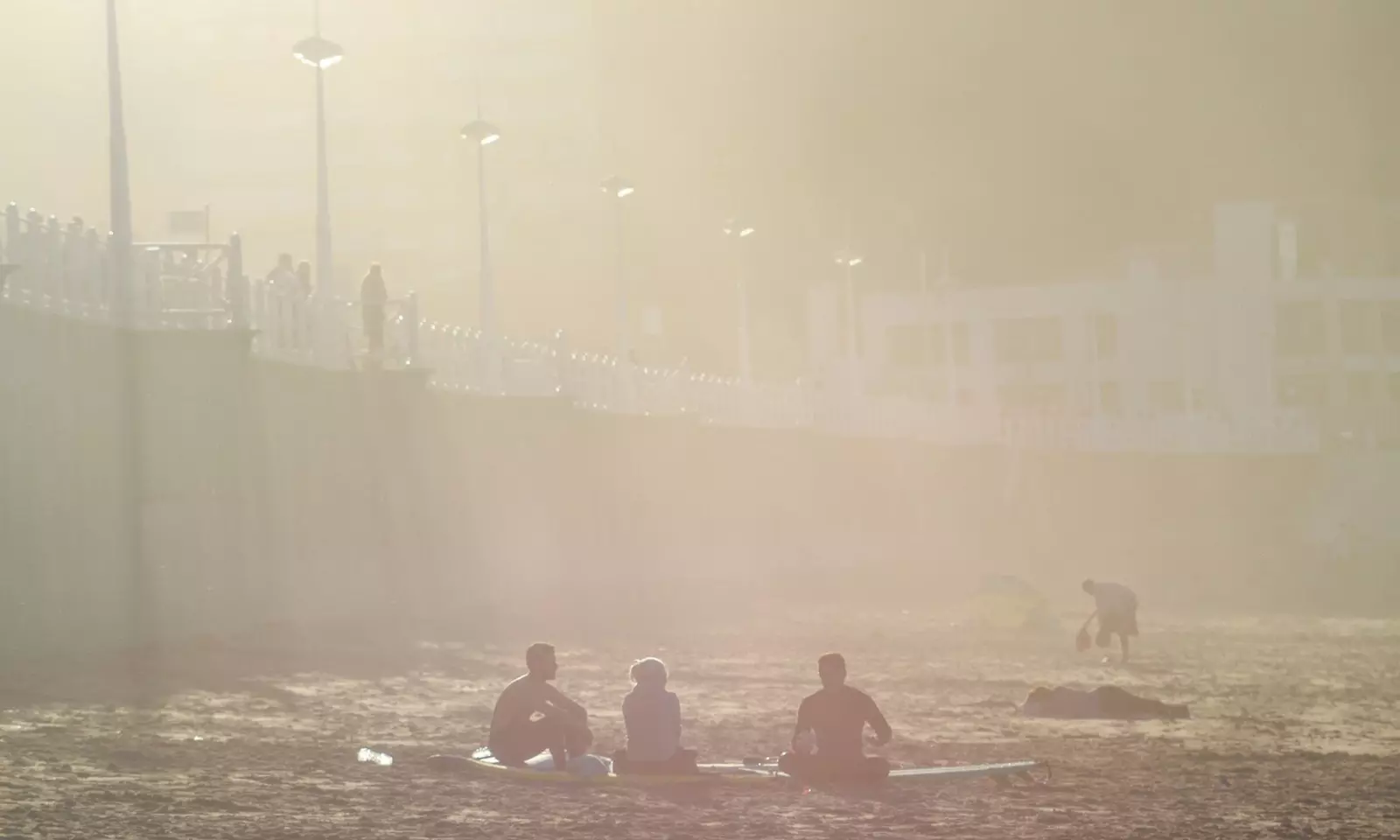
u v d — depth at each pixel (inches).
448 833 966.4
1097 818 1069.1
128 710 1497.3
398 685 1817.2
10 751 1227.9
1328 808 1132.5
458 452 2805.1
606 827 994.1
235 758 1256.2
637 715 1186.0
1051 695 1758.1
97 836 926.4
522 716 1226.6
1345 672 2314.2
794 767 1192.8
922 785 1198.9
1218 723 1697.8
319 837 944.3
